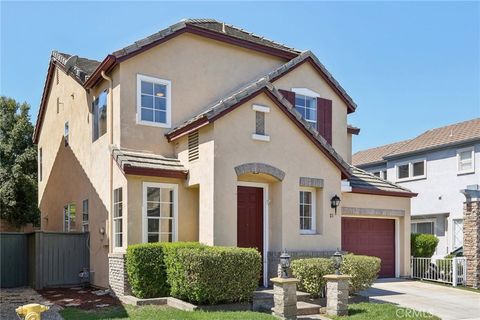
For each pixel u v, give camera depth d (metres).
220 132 13.11
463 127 28.34
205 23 17.91
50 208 23.12
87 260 16.67
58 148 21.92
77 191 18.39
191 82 15.98
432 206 27.31
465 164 25.70
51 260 16.23
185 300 11.45
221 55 16.88
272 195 14.42
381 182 19.94
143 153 14.51
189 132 13.95
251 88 13.76
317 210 15.12
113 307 11.48
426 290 16.41
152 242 13.42
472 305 13.88
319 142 14.98
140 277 11.94
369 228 19.19
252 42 17.47
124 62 14.61
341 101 19.22
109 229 14.33
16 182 26.72
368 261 13.41
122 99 14.46
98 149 15.95
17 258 17.73
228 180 13.10
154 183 13.64
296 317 10.78
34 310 7.05
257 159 13.72
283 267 10.88
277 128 14.25
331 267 12.64
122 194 13.61
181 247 11.62
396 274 19.64
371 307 12.12
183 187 14.11
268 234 14.30
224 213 12.91
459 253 20.77
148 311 10.68
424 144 28.41
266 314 10.49
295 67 17.78
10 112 29.41
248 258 11.49
